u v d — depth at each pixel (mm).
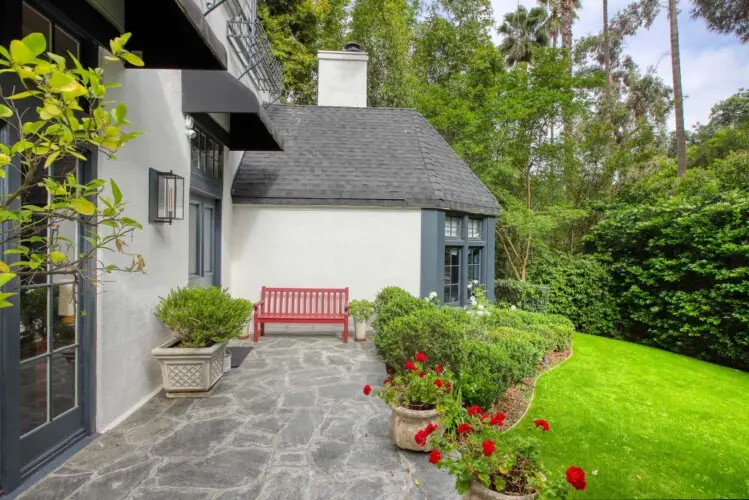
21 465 2371
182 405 3654
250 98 4578
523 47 18000
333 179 7098
